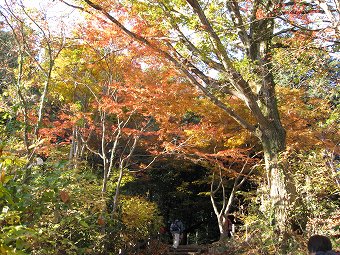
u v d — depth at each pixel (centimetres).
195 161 1255
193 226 2039
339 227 745
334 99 1366
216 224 1995
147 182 1886
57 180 461
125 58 1038
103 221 761
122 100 1160
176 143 1230
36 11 915
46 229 534
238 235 974
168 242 1664
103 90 1152
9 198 322
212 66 967
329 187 845
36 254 502
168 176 1886
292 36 1027
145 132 1201
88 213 763
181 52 967
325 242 383
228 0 912
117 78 1118
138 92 1017
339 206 855
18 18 845
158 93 1005
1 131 545
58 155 693
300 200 876
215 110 1162
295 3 886
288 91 1255
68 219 564
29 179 457
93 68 1124
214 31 870
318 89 1042
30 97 849
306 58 834
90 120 1141
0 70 980
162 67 1035
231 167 1463
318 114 1258
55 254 563
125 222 1169
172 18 873
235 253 889
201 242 2070
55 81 1088
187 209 1923
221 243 1041
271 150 995
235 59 1034
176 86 1017
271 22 1034
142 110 1157
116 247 1062
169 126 1120
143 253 1189
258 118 999
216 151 1345
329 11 755
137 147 1586
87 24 989
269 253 807
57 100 1163
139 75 1025
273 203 916
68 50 1048
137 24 907
